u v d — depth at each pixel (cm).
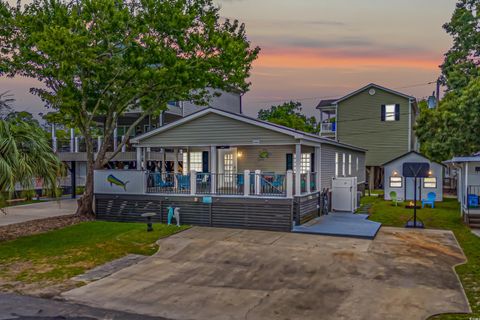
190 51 1590
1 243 1195
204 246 1152
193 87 1655
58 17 1460
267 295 747
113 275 882
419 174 1434
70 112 1557
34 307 689
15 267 940
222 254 1062
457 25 2442
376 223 1485
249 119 1551
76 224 1523
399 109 3072
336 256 1028
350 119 3225
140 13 1527
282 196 1396
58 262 985
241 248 1126
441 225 1500
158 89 1609
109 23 1450
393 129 3094
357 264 953
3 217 1706
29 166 1180
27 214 1795
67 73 1409
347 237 1265
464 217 1583
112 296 746
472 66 2291
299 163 1464
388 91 3078
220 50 1600
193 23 1609
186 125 1680
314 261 984
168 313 661
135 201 1589
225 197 1451
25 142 1238
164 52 1496
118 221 1611
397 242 1194
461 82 2252
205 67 1579
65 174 1380
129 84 1590
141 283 825
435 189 2334
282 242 1198
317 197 1662
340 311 664
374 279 838
